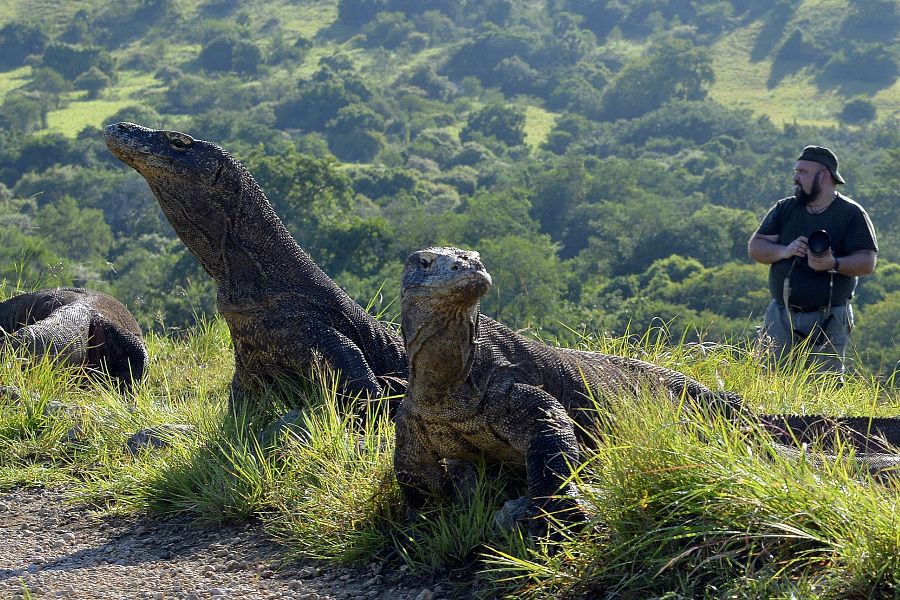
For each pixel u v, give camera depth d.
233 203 6.49
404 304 4.18
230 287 6.52
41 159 115.31
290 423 5.75
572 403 5.24
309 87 168.38
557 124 171.62
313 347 6.29
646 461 4.00
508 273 52.69
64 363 8.13
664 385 5.64
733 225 82.31
